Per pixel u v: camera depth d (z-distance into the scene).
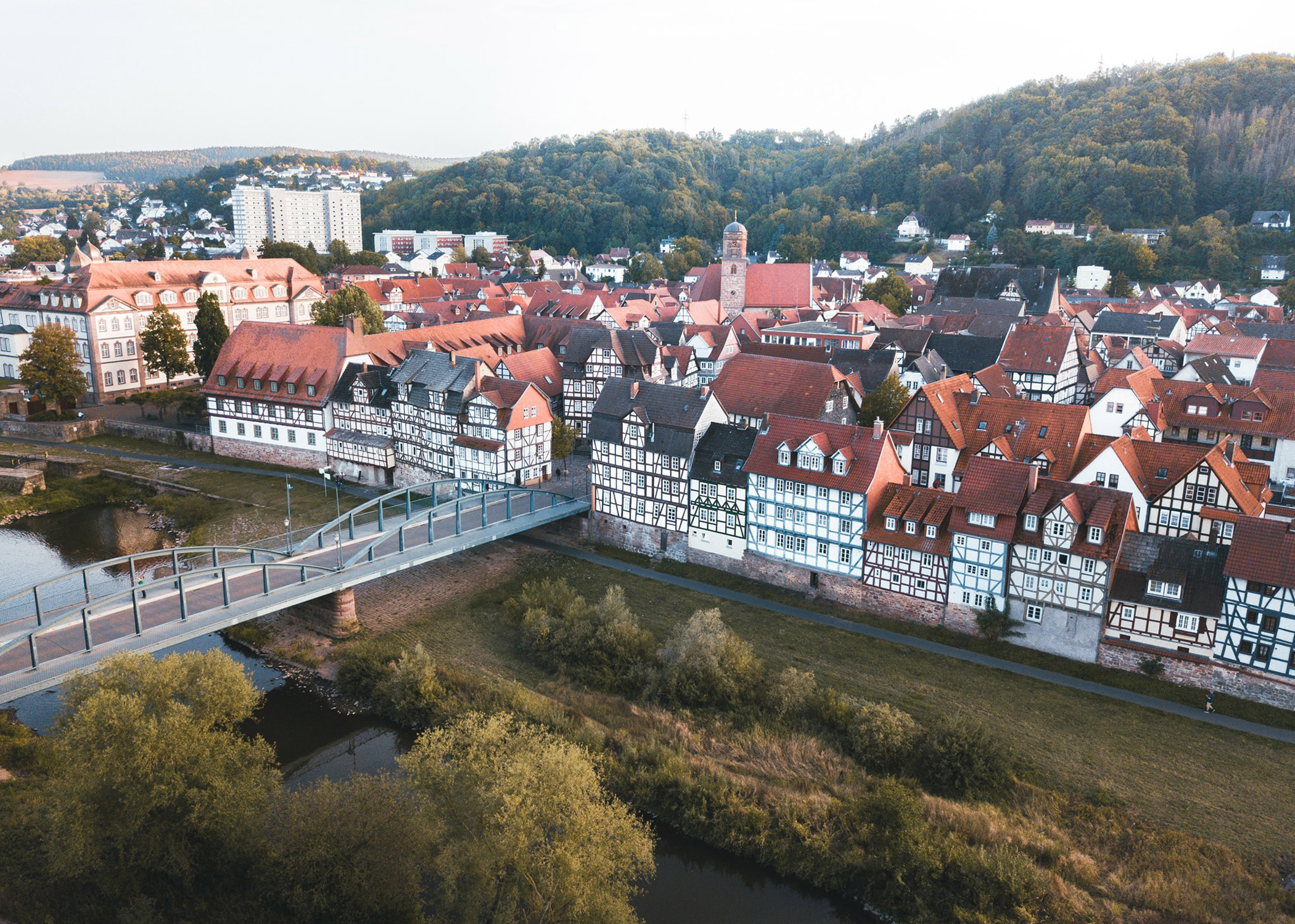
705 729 50.25
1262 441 81.50
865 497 61.31
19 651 48.31
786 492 65.06
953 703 51.41
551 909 34.66
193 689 41.28
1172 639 52.72
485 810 35.00
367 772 48.16
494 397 80.19
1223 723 49.03
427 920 36.12
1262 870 38.66
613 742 49.12
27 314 127.19
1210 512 57.09
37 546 80.31
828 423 64.94
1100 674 54.16
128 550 79.19
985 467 58.41
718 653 53.94
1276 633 49.06
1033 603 56.44
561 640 57.81
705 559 71.06
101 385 121.88
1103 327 139.25
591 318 135.50
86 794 36.06
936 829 41.31
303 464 97.44
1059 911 37.06
